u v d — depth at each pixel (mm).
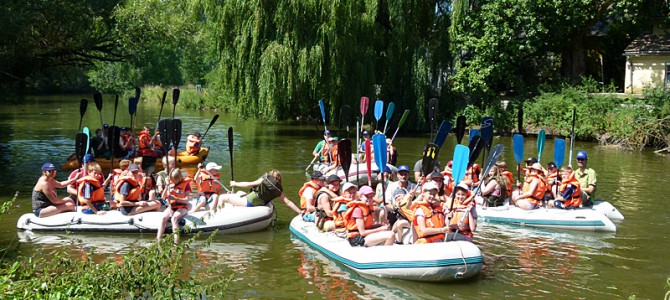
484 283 7832
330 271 8227
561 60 30094
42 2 19359
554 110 25656
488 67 26609
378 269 7945
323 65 24703
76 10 20453
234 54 24906
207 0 24922
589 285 7809
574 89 26094
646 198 13117
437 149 9250
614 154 20672
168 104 50250
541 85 27734
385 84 27156
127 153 17156
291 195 13070
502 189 11414
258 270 8219
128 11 23969
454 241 8086
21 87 26297
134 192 10102
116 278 5262
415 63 26156
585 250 9344
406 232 8750
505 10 26094
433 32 27422
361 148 15609
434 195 8172
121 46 25031
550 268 8469
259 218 10125
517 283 7852
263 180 10242
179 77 64188
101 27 24156
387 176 11430
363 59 25500
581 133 24234
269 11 24266
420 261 7773
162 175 10797
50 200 10031
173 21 26812
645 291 7633
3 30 17391
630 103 24391
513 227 10766
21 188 13320
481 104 27812
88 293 5062
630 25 28891
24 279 5406
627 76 28016
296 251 9094
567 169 10969
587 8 26344
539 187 10984
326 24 24078
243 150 20469
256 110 24625
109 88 66562
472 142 9945
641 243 9758
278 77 23938
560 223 10570
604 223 10414
